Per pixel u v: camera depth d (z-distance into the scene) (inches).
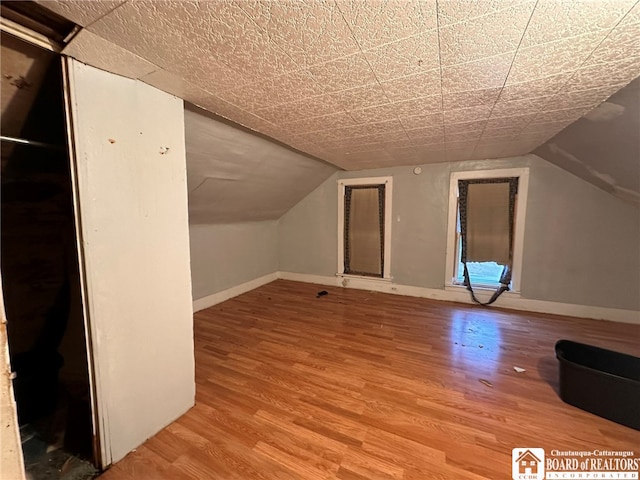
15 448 33.5
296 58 45.8
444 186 140.9
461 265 146.4
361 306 138.1
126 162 51.4
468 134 90.6
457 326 112.1
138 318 54.5
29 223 55.0
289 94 59.8
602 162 92.5
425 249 148.8
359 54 44.8
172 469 50.0
